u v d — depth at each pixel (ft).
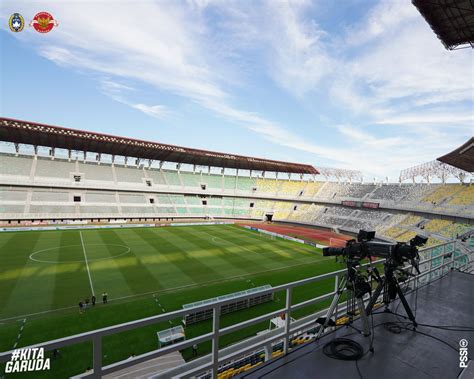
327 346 15.70
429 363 14.44
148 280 77.25
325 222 206.08
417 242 18.24
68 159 198.80
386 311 20.48
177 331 50.06
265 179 273.33
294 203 246.27
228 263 96.37
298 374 13.26
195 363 13.48
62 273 79.61
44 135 159.12
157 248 112.68
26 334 49.67
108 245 113.80
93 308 60.13
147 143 182.50
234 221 222.89
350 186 234.99
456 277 28.84
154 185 219.61
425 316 19.89
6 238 117.91
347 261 17.72
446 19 44.91
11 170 170.71
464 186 160.04
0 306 59.11
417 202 170.81
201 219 213.25
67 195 178.91
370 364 14.17
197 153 206.39
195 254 106.11
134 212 191.52
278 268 93.45
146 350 45.44
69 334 50.19
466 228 127.95
